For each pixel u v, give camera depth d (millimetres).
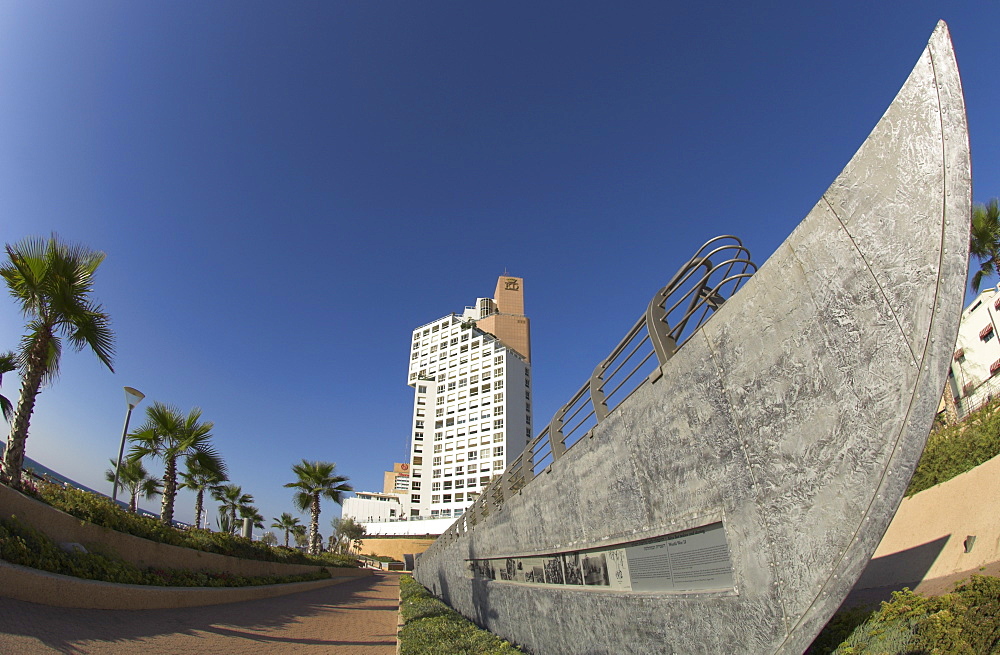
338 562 34250
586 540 7059
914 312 3320
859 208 3732
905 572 8477
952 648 3895
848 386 3643
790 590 3834
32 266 10836
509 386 94312
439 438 97250
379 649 10539
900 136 3561
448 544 19000
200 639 8695
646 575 5742
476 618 13148
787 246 4199
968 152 3189
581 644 7020
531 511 9312
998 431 8844
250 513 38219
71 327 11539
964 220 3158
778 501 4031
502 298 124188
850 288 3711
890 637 4355
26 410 10703
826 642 4848
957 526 8289
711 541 4785
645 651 5535
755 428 4293
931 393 3162
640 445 5793
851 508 3484
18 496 9023
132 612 9453
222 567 16562
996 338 16438
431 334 109938
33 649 5863
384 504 97062
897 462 3262
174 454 17656
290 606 15562
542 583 8828
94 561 10000
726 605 4426
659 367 5531
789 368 4066
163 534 14117
